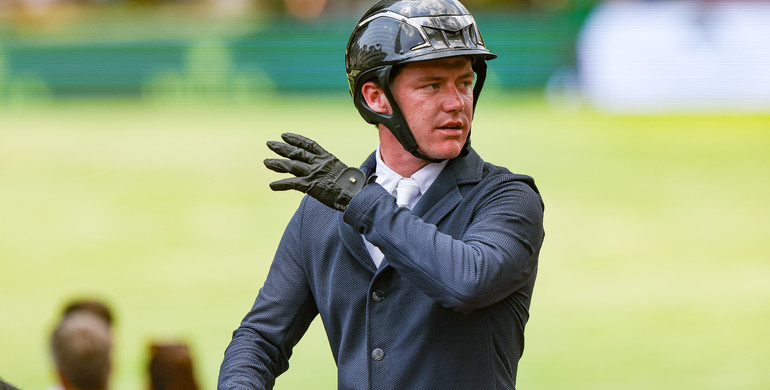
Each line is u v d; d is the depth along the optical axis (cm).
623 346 2686
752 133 5956
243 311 2989
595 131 6016
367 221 643
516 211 661
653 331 2833
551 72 6806
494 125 6109
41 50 6738
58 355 1076
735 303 3103
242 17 8000
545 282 3394
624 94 6662
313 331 2694
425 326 670
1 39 6750
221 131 5944
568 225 4147
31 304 3138
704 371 2439
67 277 3453
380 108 687
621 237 3962
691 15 6631
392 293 676
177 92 6775
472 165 696
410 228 635
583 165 5169
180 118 6362
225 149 5506
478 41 676
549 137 5816
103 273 3497
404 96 670
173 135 5875
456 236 673
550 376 2438
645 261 3631
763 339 2738
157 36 6875
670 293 3231
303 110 6450
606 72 6694
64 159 5338
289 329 730
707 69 6631
